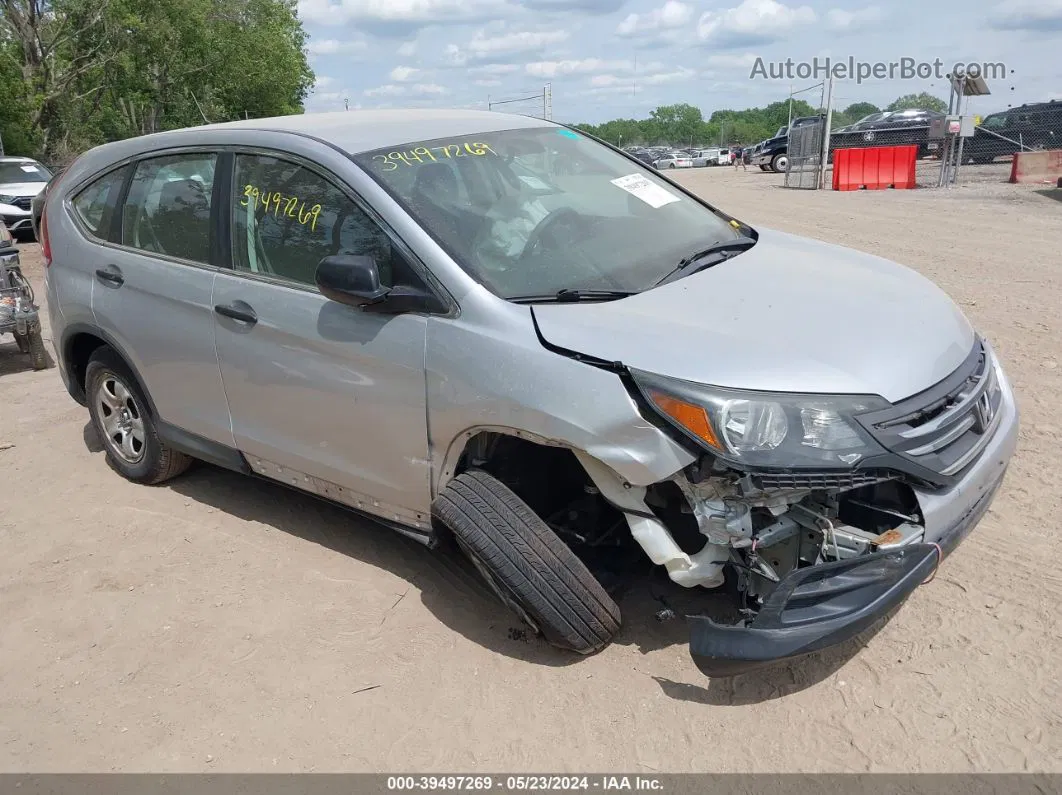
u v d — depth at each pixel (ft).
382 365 11.03
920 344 10.00
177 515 15.06
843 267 12.12
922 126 83.61
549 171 13.08
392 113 14.34
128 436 16.20
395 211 11.10
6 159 61.77
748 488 8.79
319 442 12.26
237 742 9.77
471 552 10.11
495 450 10.78
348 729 9.85
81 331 15.57
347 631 11.57
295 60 184.85
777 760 8.96
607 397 9.27
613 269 11.21
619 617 10.41
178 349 13.73
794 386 8.96
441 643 11.19
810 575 8.75
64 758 9.73
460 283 10.51
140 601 12.57
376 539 13.88
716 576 9.64
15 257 23.85
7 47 124.26
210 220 13.34
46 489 16.47
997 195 53.88
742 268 11.62
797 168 74.08
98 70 135.13
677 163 164.25
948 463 9.43
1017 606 10.96
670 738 9.36
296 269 12.19
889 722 9.31
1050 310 23.90
